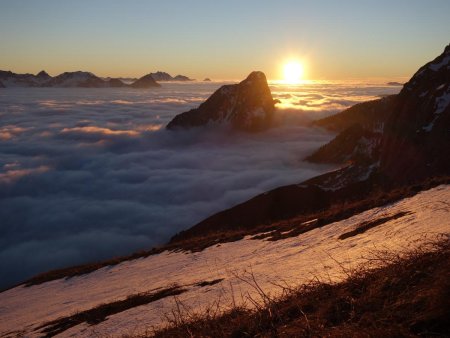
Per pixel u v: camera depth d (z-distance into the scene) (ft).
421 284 17.40
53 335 47.60
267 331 18.24
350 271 26.12
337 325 16.62
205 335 20.63
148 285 60.70
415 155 185.88
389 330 13.80
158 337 24.70
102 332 39.81
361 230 51.31
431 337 12.94
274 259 51.29
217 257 68.95
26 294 92.22
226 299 34.58
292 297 24.11
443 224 36.37
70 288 84.02
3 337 55.11
